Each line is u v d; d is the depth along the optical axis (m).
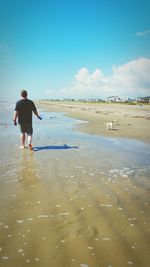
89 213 4.17
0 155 8.23
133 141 12.00
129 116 30.66
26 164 7.20
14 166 6.96
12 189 5.22
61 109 52.75
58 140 11.67
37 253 3.06
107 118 27.41
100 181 5.85
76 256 3.01
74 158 8.10
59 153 8.78
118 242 3.32
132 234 3.52
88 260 2.94
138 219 3.97
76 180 5.89
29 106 9.15
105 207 4.41
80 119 26.06
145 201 4.69
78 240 3.36
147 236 3.47
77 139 12.18
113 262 2.91
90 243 3.29
